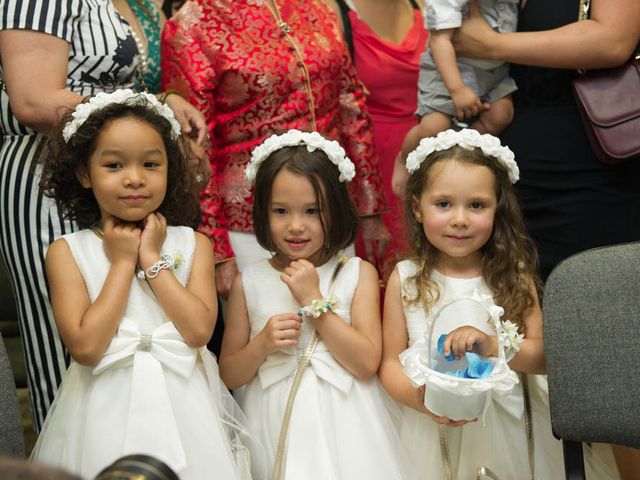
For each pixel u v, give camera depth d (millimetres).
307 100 2746
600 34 2473
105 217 2145
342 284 2332
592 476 2316
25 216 2311
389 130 3539
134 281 2104
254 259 2727
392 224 3299
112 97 2121
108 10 2406
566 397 1989
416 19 3693
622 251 2021
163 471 887
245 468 2129
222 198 2730
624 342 1970
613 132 2457
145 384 1994
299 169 2248
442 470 2205
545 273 2678
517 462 2227
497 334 1924
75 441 2020
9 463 722
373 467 2145
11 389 1854
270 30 2740
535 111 2652
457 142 2270
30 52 2242
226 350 2365
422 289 2285
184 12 2723
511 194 2309
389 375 2250
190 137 2562
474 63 2715
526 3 2686
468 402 1875
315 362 2234
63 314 2047
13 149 2367
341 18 3469
